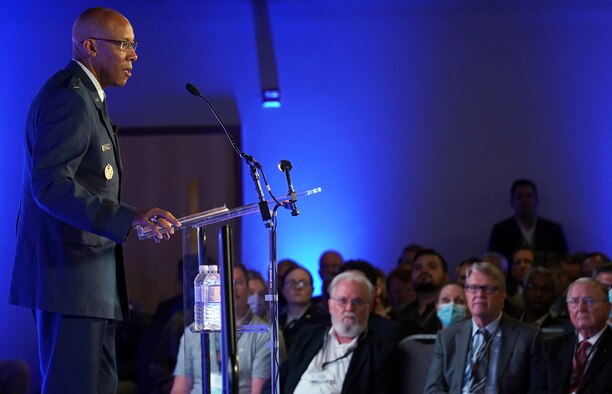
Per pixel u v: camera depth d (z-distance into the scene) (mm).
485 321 9523
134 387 13180
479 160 17203
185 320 6582
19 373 9836
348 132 17219
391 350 9766
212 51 17188
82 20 6234
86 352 6027
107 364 6242
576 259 14430
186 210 17312
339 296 9805
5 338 16219
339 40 17266
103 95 6219
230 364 5906
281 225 17062
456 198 17156
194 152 17297
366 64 17266
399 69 17266
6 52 16594
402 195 17172
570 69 17156
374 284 12312
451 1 17266
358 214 17125
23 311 16266
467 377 9430
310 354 9875
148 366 13031
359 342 9812
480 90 17250
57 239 6016
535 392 9125
